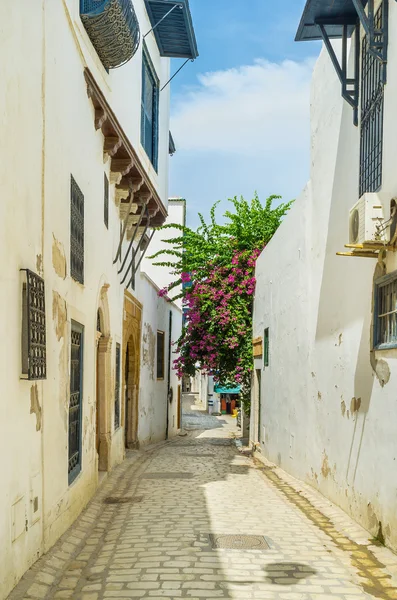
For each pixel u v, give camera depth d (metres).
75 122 7.52
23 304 4.93
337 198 8.73
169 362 23.89
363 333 7.29
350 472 7.70
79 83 7.77
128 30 8.43
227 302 18.16
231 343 17.92
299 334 11.06
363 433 7.20
